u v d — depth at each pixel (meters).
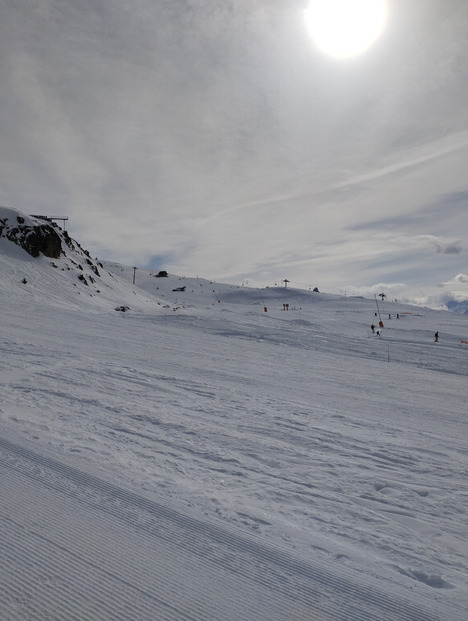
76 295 41.84
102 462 4.34
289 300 113.50
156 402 8.18
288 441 6.60
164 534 3.03
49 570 2.47
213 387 10.60
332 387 13.11
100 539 2.85
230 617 2.27
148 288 117.69
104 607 2.23
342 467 5.66
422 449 6.97
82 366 11.02
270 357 19.19
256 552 2.96
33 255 47.12
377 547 3.43
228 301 109.62
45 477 3.70
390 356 24.03
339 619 2.35
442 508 4.62
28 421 5.54
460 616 2.54
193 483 4.26
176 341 21.41
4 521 2.91
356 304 105.25
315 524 3.74
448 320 69.69
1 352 11.80
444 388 14.88
